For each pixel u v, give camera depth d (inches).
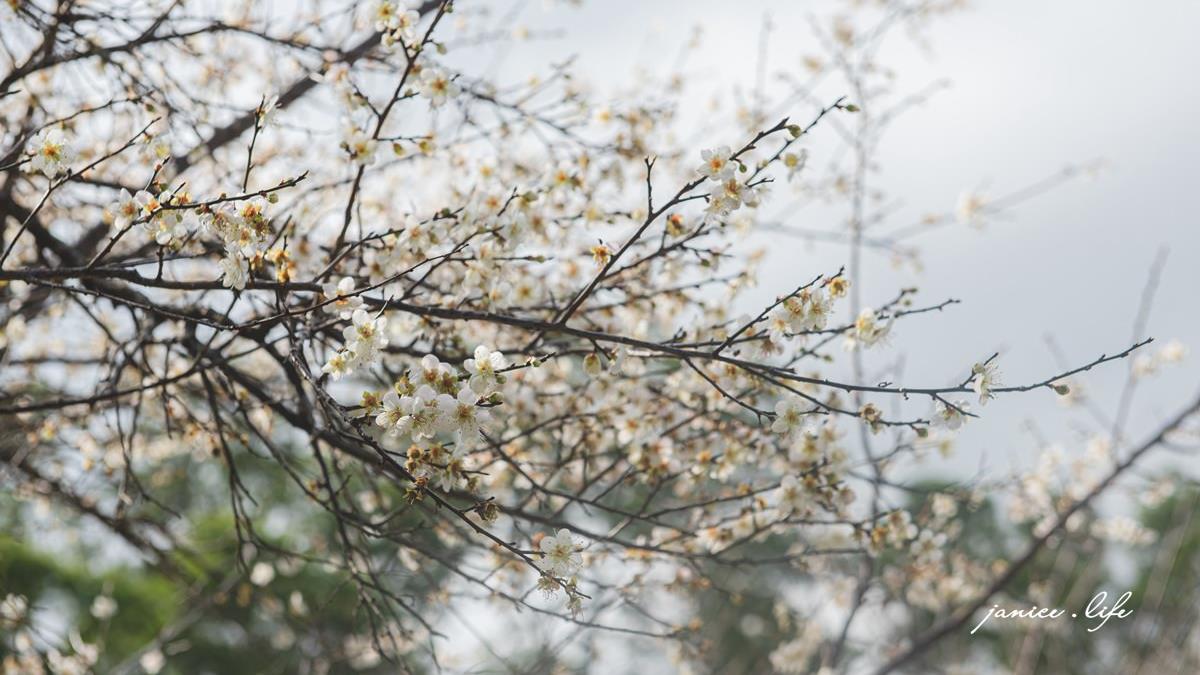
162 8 173.6
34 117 175.3
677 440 162.7
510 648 244.4
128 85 166.1
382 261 139.9
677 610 309.3
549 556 104.3
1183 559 538.6
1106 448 266.1
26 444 201.9
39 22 157.4
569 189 158.4
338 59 172.6
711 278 148.6
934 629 245.8
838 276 118.0
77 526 241.4
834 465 151.3
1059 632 310.3
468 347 172.2
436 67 139.3
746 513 155.3
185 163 177.2
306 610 233.3
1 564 241.6
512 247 140.1
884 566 256.2
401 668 163.2
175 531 250.7
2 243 177.0
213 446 182.4
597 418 159.3
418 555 179.3
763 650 381.7
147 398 193.5
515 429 170.4
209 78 200.2
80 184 175.2
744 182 113.3
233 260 113.3
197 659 391.9
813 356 131.4
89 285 159.2
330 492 153.9
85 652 235.1
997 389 109.9
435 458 104.7
